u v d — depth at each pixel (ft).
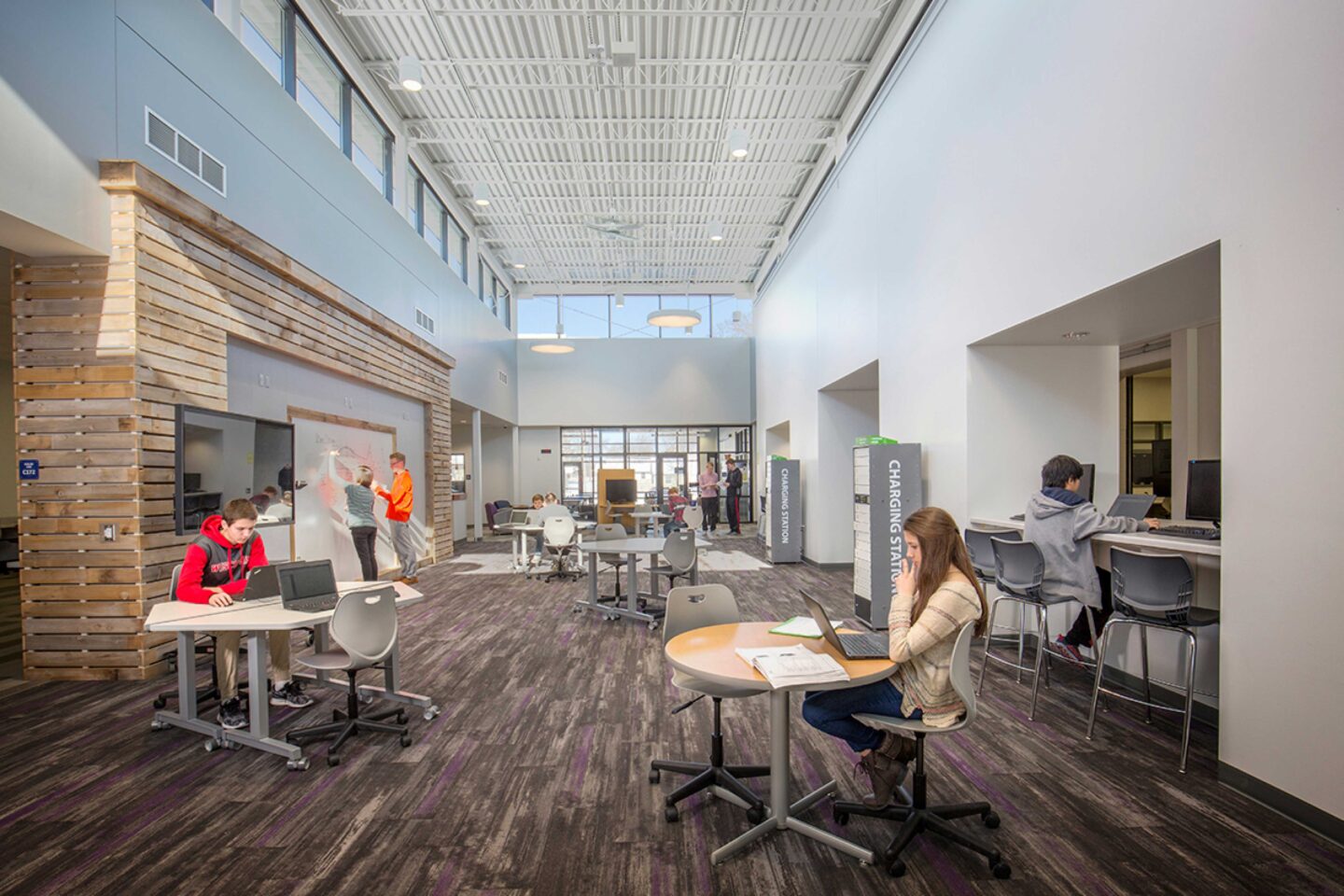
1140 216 11.39
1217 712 11.80
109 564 14.38
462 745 11.44
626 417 56.65
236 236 17.43
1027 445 17.67
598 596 24.71
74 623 14.48
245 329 18.16
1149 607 10.42
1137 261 11.46
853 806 8.75
